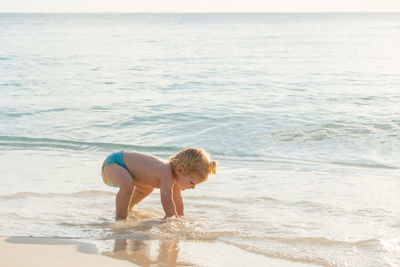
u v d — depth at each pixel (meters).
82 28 87.69
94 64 22.09
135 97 11.94
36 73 17.47
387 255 3.03
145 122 8.83
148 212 4.14
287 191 4.82
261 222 3.79
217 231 3.52
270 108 10.15
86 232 3.47
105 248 3.10
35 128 8.31
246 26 98.94
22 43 38.53
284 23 125.25
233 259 2.94
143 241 3.28
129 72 18.73
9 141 7.45
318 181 5.28
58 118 9.12
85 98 11.64
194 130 8.24
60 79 15.77
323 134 7.96
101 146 7.30
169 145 7.39
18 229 3.51
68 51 30.58
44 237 3.33
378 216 3.96
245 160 6.57
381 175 5.68
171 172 3.92
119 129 8.34
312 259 2.95
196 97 11.99
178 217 3.93
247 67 21.20
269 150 7.11
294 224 3.74
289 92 12.93
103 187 4.91
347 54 29.30
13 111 9.70
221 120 8.89
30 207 4.16
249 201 4.45
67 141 7.51
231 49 34.22
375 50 32.81
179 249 3.11
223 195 4.66
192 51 32.03
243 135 7.92
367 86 14.16
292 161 6.50
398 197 4.60
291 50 33.22
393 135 7.84
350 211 4.12
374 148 7.14
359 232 3.53
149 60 24.88
